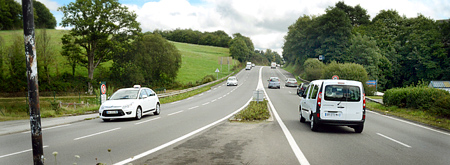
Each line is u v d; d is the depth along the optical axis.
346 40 68.00
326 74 41.56
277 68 116.81
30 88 4.54
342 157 6.51
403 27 66.75
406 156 6.68
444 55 55.72
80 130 10.91
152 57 56.81
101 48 46.03
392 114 16.56
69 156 6.64
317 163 5.97
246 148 7.41
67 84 45.06
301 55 86.19
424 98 16.67
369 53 57.97
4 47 43.19
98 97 25.42
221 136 9.16
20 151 7.34
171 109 20.02
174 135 9.43
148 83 55.84
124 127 11.52
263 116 13.45
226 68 94.88
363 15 86.75
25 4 4.51
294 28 94.44
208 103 24.58
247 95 34.00
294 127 11.20
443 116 14.23
